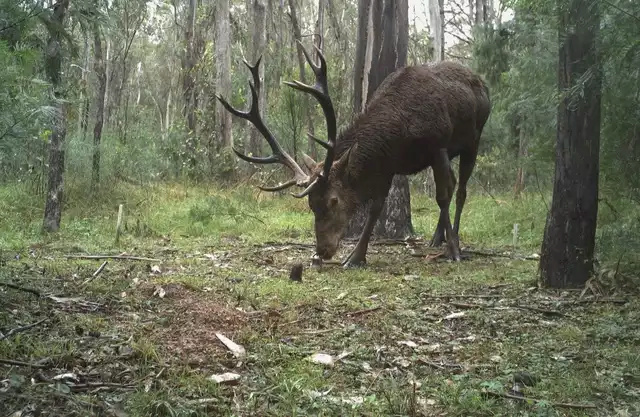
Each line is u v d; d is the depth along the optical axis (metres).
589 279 2.78
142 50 16.16
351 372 1.80
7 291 2.33
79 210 4.97
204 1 11.52
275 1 12.05
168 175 7.61
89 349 1.84
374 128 3.40
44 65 3.60
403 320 2.32
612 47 2.54
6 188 5.20
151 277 2.88
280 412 1.51
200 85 9.69
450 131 3.62
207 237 4.47
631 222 3.36
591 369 1.84
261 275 3.11
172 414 1.45
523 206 5.53
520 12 4.92
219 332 2.07
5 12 2.19
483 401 1.60
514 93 6.31
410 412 1.53
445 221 3.77
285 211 5.89
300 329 2.18
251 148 7.96
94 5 4.08
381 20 4.48
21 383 1.54
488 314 2.44
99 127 6.09
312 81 8.61
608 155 3.43
